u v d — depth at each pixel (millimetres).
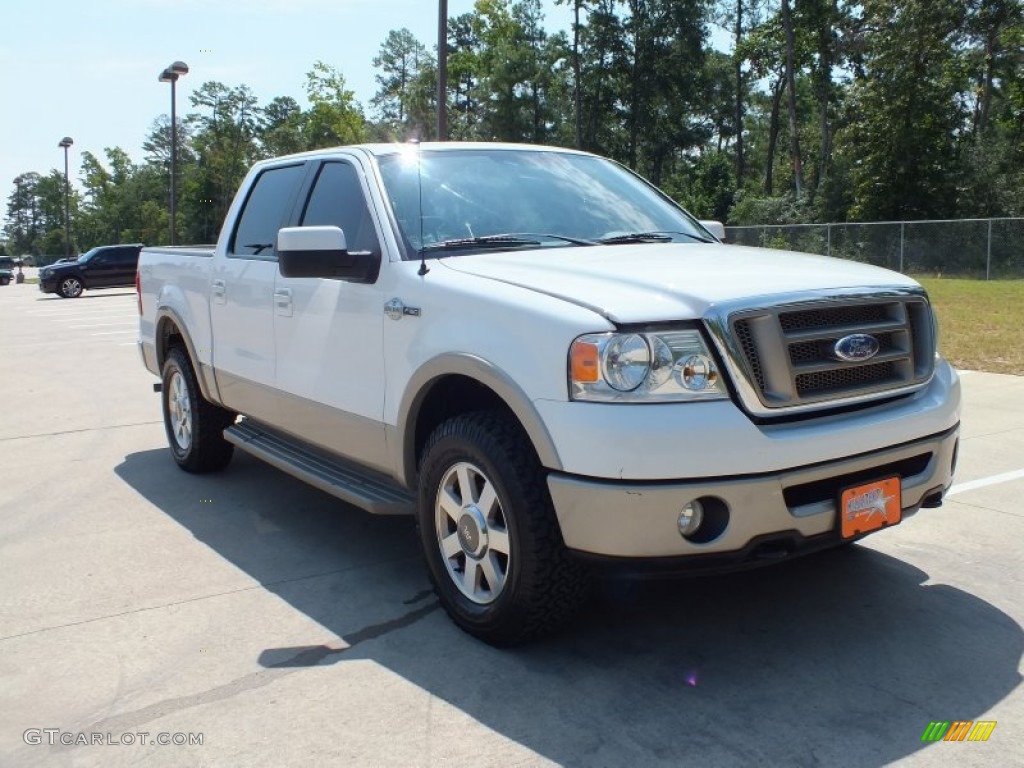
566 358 3203
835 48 45656
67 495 6125
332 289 4453
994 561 4523
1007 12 37562
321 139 48031
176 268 6371
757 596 4156
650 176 67438
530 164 4922
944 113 37906
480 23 63156
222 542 5109
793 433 3225
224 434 5770
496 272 3742
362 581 4492
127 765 2939
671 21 59531
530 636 3584
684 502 3082
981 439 6980
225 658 3674
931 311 3846
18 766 2949
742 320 3217
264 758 2957
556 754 2928
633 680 3404
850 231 30453
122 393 10586
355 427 4340
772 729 3043
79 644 3830
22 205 151875
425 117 71938
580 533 3213
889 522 3502
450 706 3252
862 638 3711
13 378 12000
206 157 88812
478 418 3609
